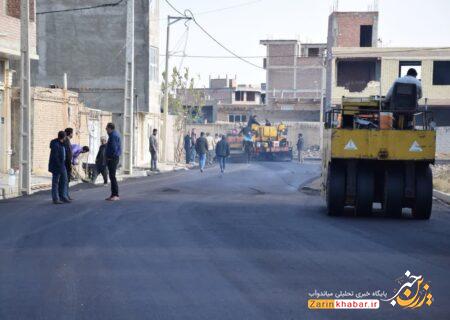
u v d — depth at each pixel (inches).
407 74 621.9
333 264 367.2
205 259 378.9
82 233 474.6
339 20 2802.7
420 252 410.0
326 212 639.1
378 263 371.9
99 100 1614.2
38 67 1619.1
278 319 259.8
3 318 259.9
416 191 582.6
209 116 3346.5
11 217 563.5
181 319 258.5
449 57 2342.5
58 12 1614.2
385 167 597.9
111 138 719.1
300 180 1138.7
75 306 277.1
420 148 569.0
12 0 994.7
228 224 531.5
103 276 333.4
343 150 575.8
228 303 282.0
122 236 461.7
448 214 647.8
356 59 2422.5
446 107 2353.6
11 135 1039.6
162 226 514.6
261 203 719.7
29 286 312.2
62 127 1131.3
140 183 1011.9
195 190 893.2
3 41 954.1
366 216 612.1
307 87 3599.9
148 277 331.3
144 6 1619.1
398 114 609.3
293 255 393.7
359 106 631.2
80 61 1615.4
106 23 1606.8
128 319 258.7
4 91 1002.7
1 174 979.9
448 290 310.2
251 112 3029.0
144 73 1622.8
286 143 2092.8
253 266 359.9
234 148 2127.2
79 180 997.2
